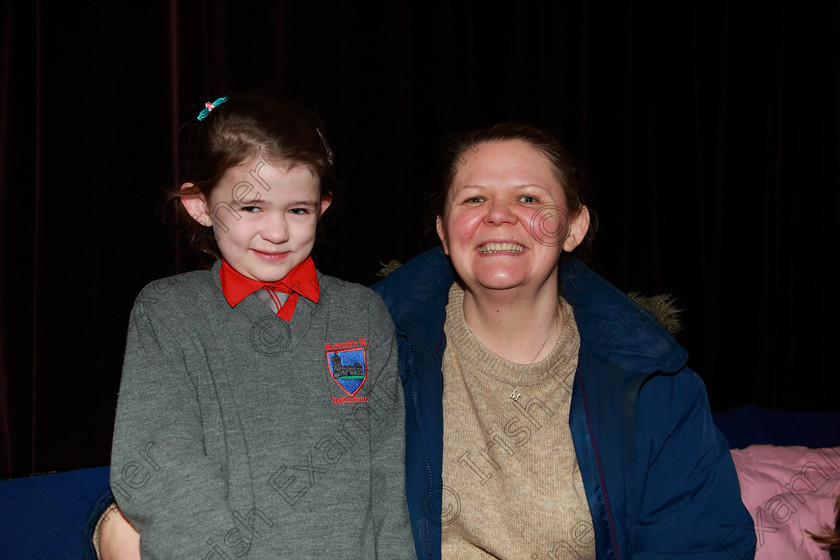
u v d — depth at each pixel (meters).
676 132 3.19
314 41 2.38
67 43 1.99
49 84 1.97
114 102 2.06
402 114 2.54
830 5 3.42
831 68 3.45
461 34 2.63
